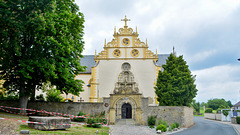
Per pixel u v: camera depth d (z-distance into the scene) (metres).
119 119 37.56
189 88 32.56
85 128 20.62
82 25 27.17
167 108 29.61
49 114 27.34
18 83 23.88
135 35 42.06
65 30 22.64
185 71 33.88
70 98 46.38
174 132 23.67
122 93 30.42
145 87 39.66
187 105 31.88
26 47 23.34
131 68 40.66
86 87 47.25
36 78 24.06
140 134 21.02
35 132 13.52
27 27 20.38
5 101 26.95
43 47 22.47
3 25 19.00
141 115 29.58
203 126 32.88
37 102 28.52
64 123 16.30
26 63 20.86
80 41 27.53
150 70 40.44
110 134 20.02
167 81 31.59
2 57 20.34
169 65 33.28
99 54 41.53
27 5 20.17
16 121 16.56
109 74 40.56
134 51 41.56
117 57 41.28
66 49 22.78
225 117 49.53
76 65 25.88
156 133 22.16
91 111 29.56
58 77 23.30
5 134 12.20
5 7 18.81
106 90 39.88
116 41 41.97
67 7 24.73
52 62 21.84
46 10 20.64
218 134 23.11
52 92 33.97
